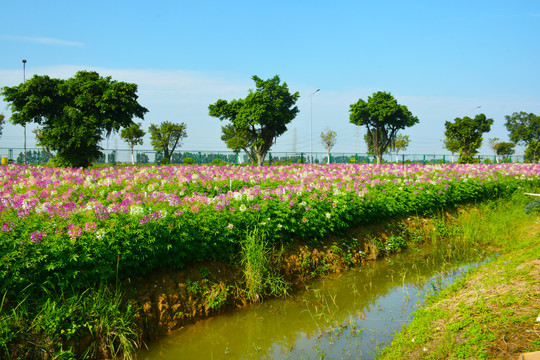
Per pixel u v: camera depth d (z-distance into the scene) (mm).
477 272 6324
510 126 70188
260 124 35594
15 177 11508
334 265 8305
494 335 3998
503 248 9406
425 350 4176
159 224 5953
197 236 6359
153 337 5441
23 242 4863
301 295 7066
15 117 21562
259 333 5820
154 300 5719
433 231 10914
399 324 5773
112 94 22188
